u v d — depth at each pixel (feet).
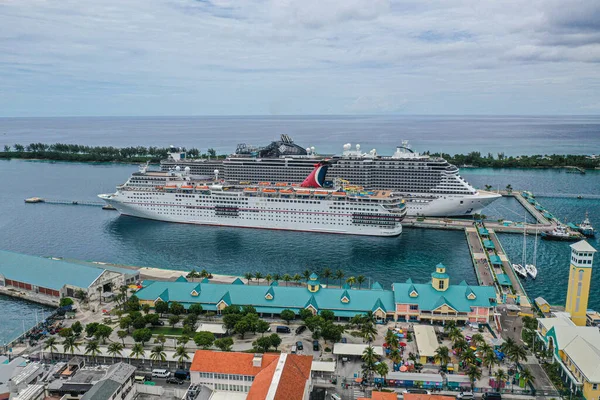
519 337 467.93
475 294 493.77
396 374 391.04
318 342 458.50
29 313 546.67
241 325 453.17
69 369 402.31
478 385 384.88
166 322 504.84
